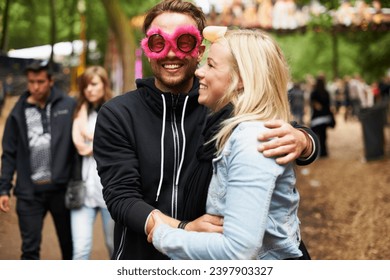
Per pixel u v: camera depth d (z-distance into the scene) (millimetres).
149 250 2236
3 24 11156
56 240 5723
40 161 4176
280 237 1965
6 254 5051
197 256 1887
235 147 1890
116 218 2205
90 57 24938
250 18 13539
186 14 2395
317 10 11852
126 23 11352
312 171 10773
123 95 2381
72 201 4094
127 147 2291
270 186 1826
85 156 4168
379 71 25219
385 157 12102
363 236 5973
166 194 2291
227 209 1859
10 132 4227
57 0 17562
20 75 10336
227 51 2002
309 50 42000
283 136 1886
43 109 4191
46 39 18891
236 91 2000
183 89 2410
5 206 4238
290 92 2242
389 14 13023
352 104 23922
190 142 2330
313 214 7215
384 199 7812
